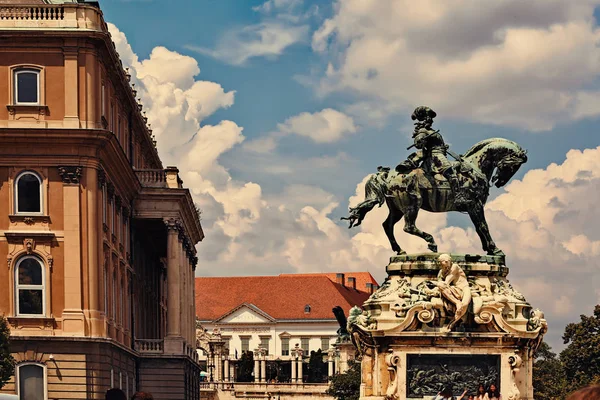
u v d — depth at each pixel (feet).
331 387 382.63
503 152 86.48
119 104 247.70
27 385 197.06
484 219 84.28
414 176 83.97
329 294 640.99
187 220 297.12
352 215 84.79
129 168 235.81
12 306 199.11
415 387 81.61
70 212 202.08
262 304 643.45
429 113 84.99
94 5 208.74
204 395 496.23
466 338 81.46
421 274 83.71
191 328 330.75
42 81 204.85
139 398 49.73
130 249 259.80
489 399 80.84
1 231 200.85
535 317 83.82
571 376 260.21
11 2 220.43
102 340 200.34
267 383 497.05
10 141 201.87
